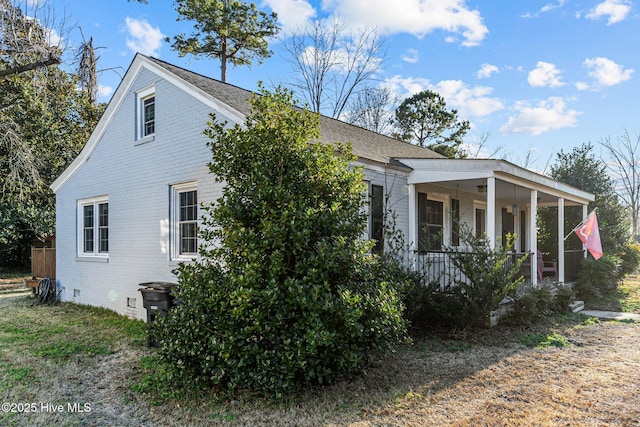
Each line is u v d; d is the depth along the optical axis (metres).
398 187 9.20
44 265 12.80
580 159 18.59
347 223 4.82
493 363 5.73
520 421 3.90
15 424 3.95
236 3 22.53
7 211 17.12
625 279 17.36
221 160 4.96
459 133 30.03
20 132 16.42
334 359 4.50
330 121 11.65
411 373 5.27
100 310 10.00
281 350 4.30
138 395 4.62
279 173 4.79
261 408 4.20
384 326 4.65
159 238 8.58
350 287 4.62
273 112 5.05
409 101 29.38
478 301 7.27
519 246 16.08
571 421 3.90
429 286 7.61
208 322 4.54
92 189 10.70
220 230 4.81
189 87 8.10
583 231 12.65
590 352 6.33
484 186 10.62
